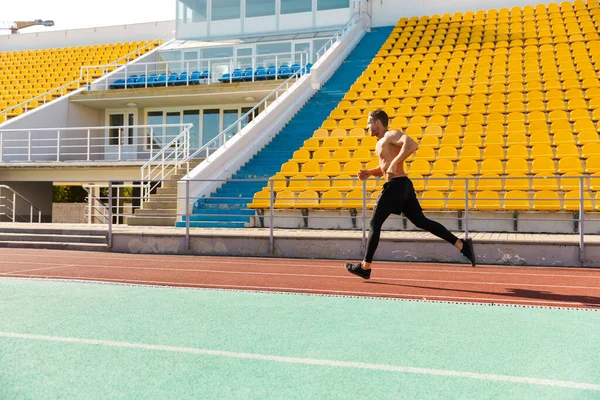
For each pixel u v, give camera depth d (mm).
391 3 23547
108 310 4352
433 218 10844
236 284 5855
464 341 3406
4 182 16453
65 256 8789
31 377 2689
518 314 4262
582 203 7609
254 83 17391
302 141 14570
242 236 8992
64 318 4043
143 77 19719
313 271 7008
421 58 18703
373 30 23328
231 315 4180
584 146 11594
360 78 17797
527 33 19484
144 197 12164
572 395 2447
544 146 11891
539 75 15867
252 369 2820
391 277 6449
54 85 21938
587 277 6500
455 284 5891
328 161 12461
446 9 22938
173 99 18578
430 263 7945
